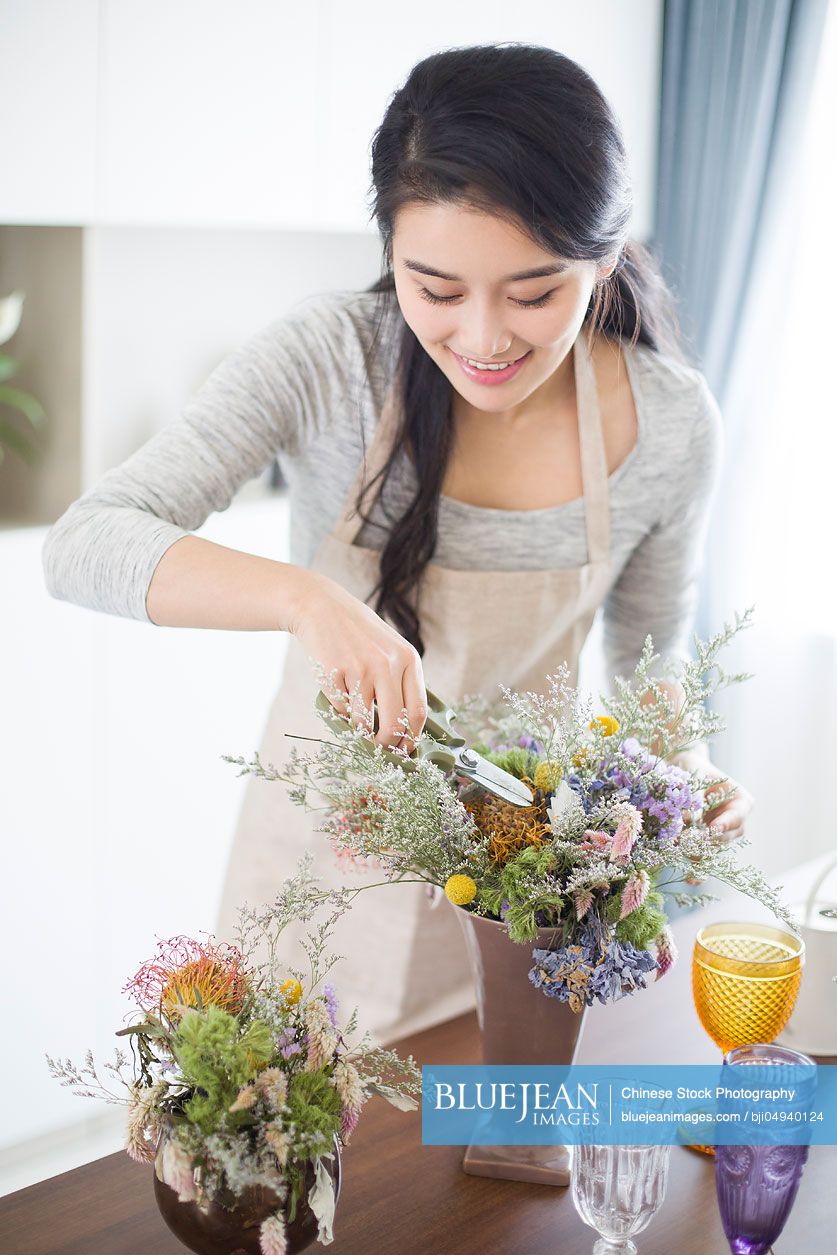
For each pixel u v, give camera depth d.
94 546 1.18
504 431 1.39
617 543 1.46
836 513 2.85
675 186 2.90
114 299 2.77
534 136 0.98
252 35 2.42
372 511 1.41
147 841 2.80
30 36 2.17
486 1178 1.03
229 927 1.58
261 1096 0.78
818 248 2.77
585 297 1.09
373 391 1.35
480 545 1.42
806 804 2.99
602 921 0.93
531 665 1.48
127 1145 0.81
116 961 2.77
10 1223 0.95
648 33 2.86
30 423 2.66
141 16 2.29
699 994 1.08
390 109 1.06
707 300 2.86
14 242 2.57
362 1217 0.97
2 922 2.56
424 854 0.95
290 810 1.52
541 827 0.95
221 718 2.92
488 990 0.98
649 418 1.41
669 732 1.02
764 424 2.86
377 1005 1.51
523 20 2.67
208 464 1.31
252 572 1.10
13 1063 2.52
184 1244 0.84
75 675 2.63
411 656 1.01
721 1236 0.97
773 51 2.67
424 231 1.03
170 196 2.41
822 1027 1.19
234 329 3.01
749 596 2.94
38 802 2.60
